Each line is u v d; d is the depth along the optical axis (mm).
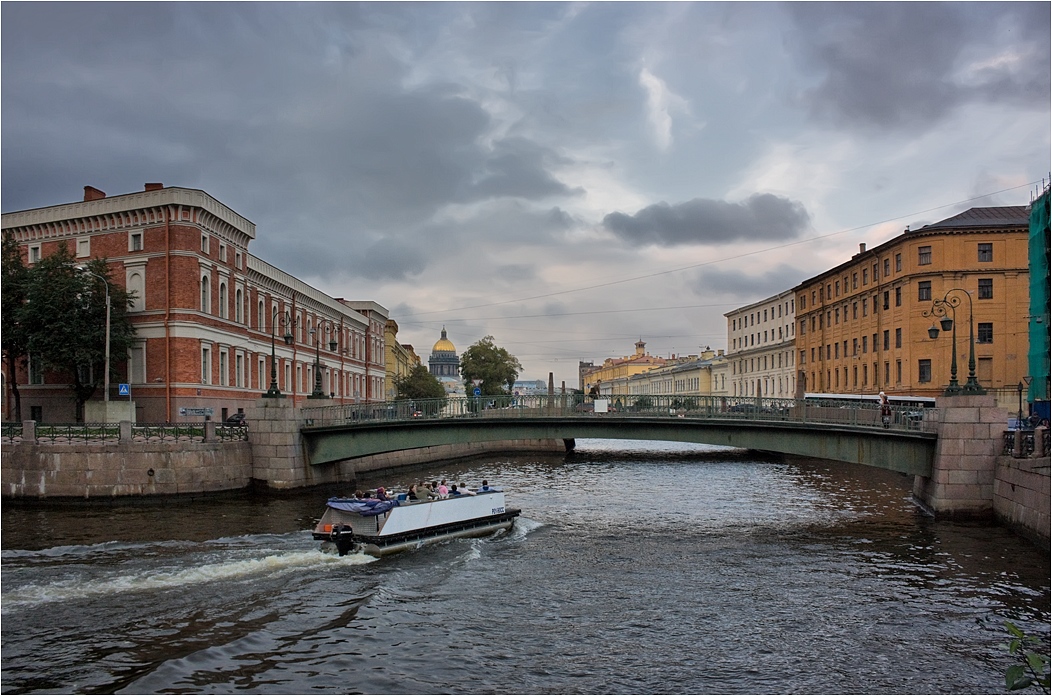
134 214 49031
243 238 56344
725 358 118312
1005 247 58781
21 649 14531
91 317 46562
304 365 69938
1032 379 52875
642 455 65688
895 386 63094
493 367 106250
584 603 18062
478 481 43906
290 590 18703
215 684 13094
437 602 18047
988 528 27250
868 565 21812
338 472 40719
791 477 47188
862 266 70812
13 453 33156
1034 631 16125
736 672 13945
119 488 33062
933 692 13125
